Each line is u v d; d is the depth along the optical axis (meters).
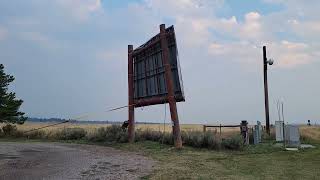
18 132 35.91
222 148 20.61
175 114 20.27
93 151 19.80
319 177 12.27
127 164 14.62
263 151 20.12
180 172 12.60
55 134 33.38
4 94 39.25
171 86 20.41
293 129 23.09
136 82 24.77
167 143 21.84
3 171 12.96
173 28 20.41
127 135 24.78
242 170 13.45
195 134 21.84
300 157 17.53
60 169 13.39
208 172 12.74
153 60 22.50
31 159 16.20
